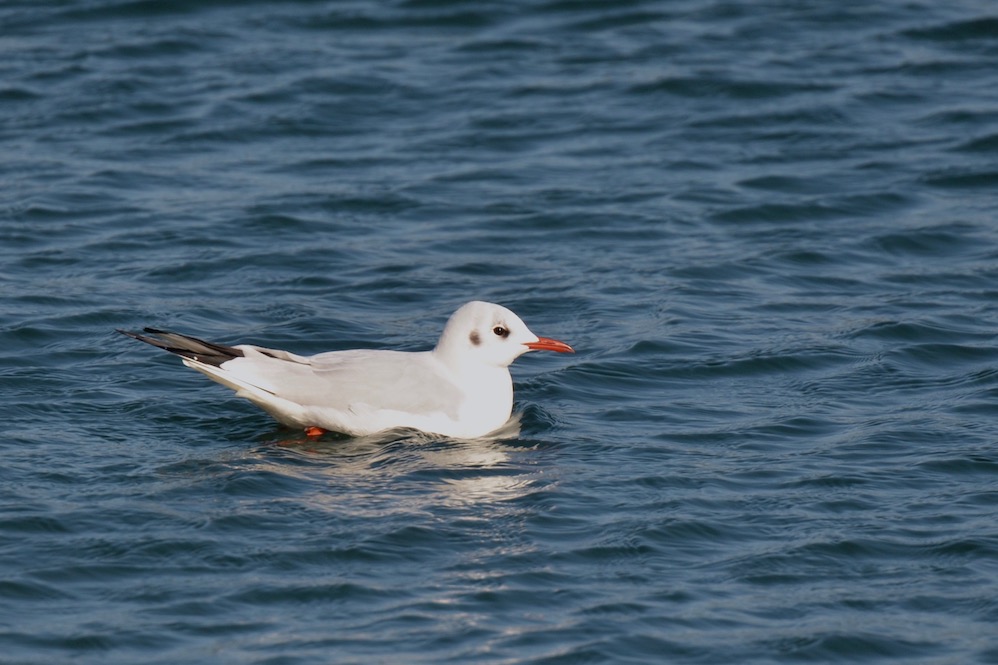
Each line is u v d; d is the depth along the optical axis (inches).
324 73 1058.1
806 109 1004.6
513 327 582.9
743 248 807.7
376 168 917.8
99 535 479.5
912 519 502.3
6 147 932.0
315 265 778.2
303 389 565.3
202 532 483.2
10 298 717.3
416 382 574.2
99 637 422.9
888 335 686.5
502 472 540.1
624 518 501.4
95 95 1010.7
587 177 908.0
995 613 445.4
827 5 1175.6
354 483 526.3
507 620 436.5
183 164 919.0
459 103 1021.8
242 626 430.9
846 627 436.8
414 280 760.3
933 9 1163.9
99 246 795.4
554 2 1180.5
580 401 617.0
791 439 573.3
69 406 592.7
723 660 420.5
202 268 768.9
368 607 442.0
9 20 1133.7
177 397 608.1
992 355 661.3
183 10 1163.9
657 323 703.1
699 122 991.0
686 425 589.0
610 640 426.6
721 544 486.3
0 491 507.8
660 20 1159.0
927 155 933.8
